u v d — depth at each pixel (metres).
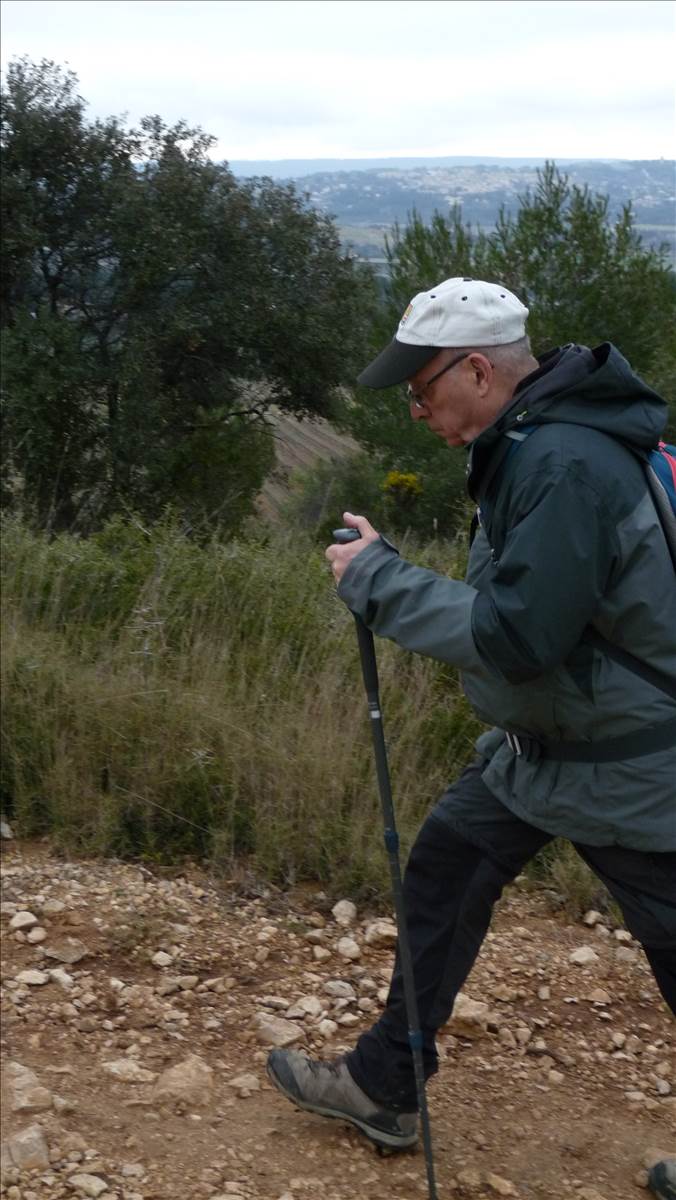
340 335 21.97
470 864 2.60
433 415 2.41
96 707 4.56
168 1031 3.15
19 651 5.00
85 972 3.42
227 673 5.06
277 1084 2.74
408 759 4.41
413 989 2.53
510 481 2.19
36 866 4.04
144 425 20.83
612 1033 3.21
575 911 3.87
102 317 22.12
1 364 19.69
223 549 6.58
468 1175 2.62
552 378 2.20
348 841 3.97
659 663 2.19
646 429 2.18
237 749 4.32
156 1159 2.64
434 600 2.24
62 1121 2.74
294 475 24.86
